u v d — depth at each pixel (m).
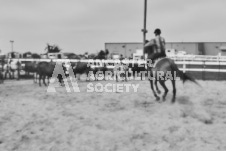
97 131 6.30
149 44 9.34
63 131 6.33
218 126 6.62
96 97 10.75
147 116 7.62
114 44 53.50
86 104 9.37
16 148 5.38
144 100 9.95
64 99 10.36
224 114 7.77
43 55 33.03
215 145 5.37
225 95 10.73
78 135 6.05
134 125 6.74
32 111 8.28
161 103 9.34
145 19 18.77
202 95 10.80
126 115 7.71
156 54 9.39
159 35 9.38
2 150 5.29
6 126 6.76
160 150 5.18
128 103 9.44
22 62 20.97
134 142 5.60
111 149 5.25
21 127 6.66
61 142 5.64
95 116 7.63
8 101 9.92
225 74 20.59
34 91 12.53
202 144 5.43
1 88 13.70
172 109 8.33
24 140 5.82
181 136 5.90
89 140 5.73
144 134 6.06
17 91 12.53
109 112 8.15
